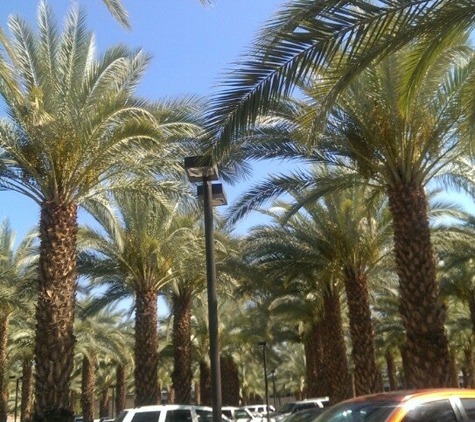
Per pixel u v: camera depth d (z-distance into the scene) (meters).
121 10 10.71
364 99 12.95
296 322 36.19
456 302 36.25
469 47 11.62
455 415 6.54
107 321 41.88
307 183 15.62
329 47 7.45
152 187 16.28
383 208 19.62
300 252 20.86
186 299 26.19
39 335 13.77
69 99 14.15
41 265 14.17
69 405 13.66
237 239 22.67
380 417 6.30
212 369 8.14
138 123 13.92
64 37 14.59
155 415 15.87
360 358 19.12
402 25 7.48
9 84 13.29
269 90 7.54
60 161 14.30
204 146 7.82
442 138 13.08
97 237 21.56
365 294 19.89
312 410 17.30
